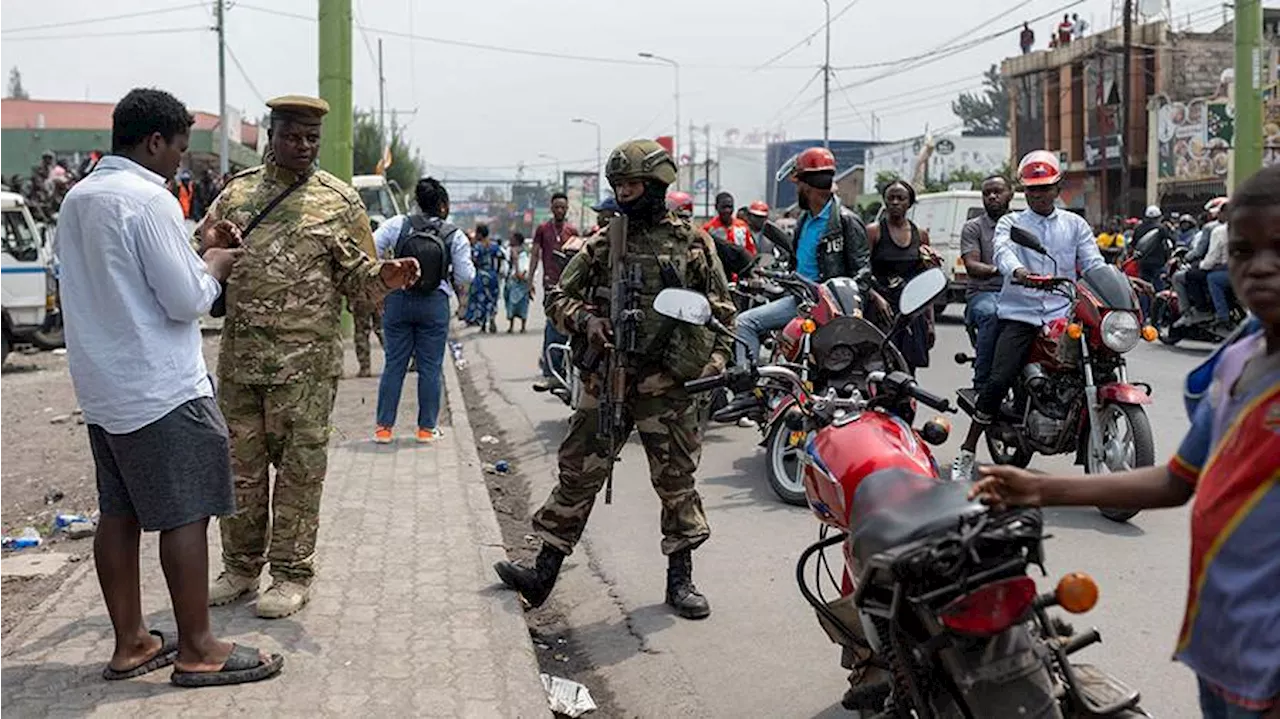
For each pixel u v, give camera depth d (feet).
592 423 16.76
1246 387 7.38
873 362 16.83
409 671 14.11
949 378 40.63
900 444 10.96
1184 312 49.65
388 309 28.48
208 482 13.25
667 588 17.78
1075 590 8.26
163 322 12.91
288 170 16.02
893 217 28.45
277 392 15.78
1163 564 18.99
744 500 24.45
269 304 15.58
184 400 13.01
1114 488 8.27
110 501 13.47
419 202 28.60
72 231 12.73
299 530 16.22
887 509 9.30
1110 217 122.21
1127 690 9.30
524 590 17.26
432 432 29.25
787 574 19.27
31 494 26.84
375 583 17.52
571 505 17.10
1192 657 7.70
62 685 13.52
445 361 50.11
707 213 204.03
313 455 16.06
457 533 20.35
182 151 13.37
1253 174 7.35
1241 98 67.10
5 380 50.75
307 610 16.25
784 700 14.47
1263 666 7.18
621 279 16.26
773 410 23.59
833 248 26.63
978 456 27.89
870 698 10.57
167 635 14.38
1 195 53.52
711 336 16.63
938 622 8.63
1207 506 7.49
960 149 159.63
